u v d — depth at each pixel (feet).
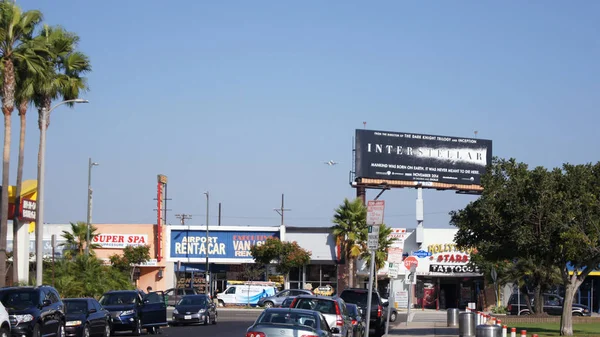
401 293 210.18
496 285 181.06
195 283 217.36
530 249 95.96
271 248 205.36
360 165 211.61
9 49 119.34
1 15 119.03
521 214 94.58
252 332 55.36
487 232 99.55
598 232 93.04
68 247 190.08
